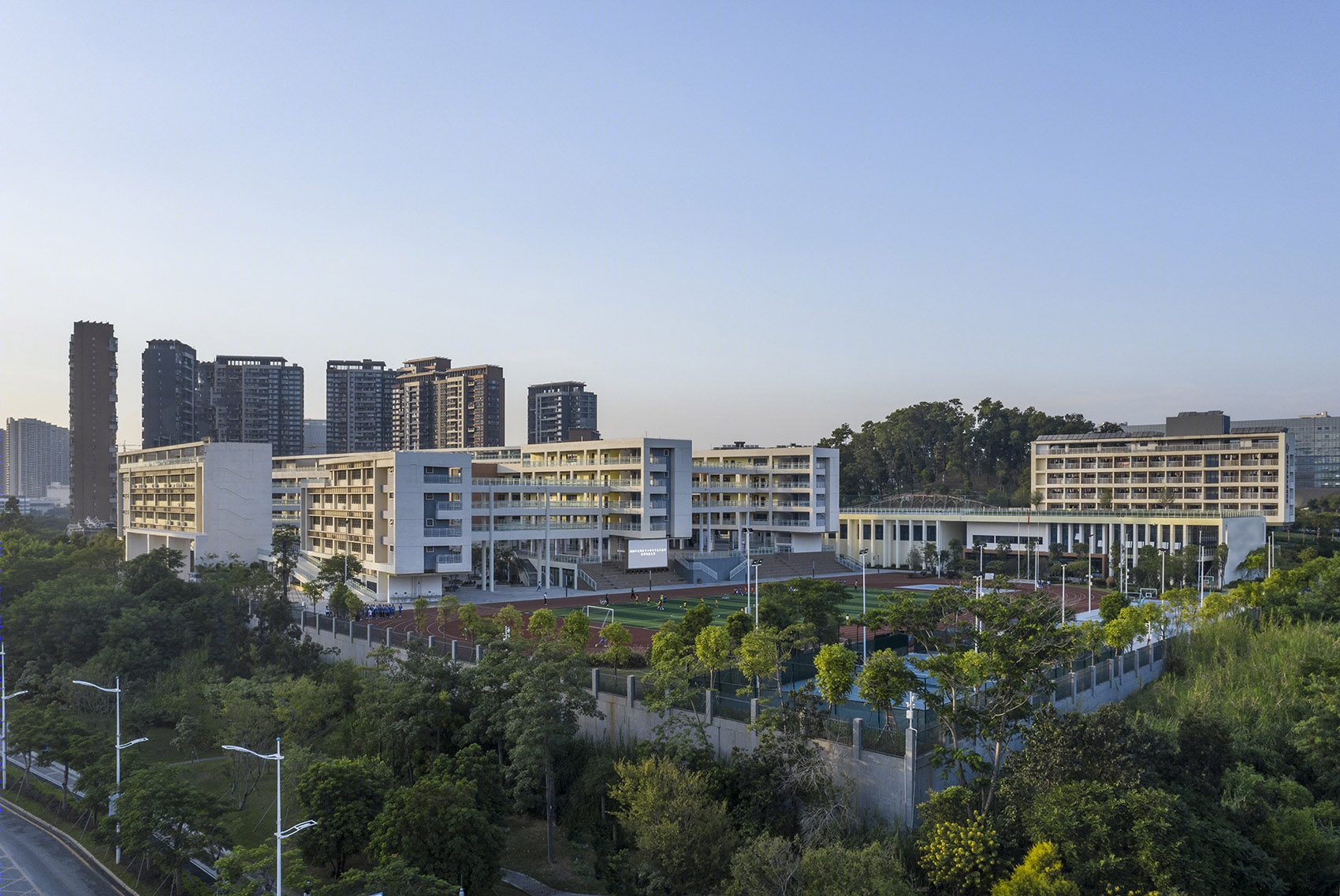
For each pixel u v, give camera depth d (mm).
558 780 53938
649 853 43125
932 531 176125
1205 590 132750
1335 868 40250
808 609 69500
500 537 130875
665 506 144625
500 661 58406
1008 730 43906
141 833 43031
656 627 95375
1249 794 42500
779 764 45844
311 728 63031
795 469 169375
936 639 47094
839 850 37312
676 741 50031
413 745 55406
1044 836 36062
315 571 126312
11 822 55500
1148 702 63875
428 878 37219
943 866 36844
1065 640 43094
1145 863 34031
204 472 140125
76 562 125500
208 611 88625
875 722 47781
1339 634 75000
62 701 70875
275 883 37406
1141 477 180625
